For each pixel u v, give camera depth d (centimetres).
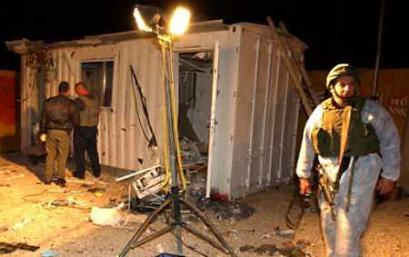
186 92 882
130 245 380
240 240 457
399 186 689
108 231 467
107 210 505
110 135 788
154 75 702
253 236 471
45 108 666
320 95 795
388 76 736
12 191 634
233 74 596
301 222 527
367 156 297
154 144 708
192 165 659
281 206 602
